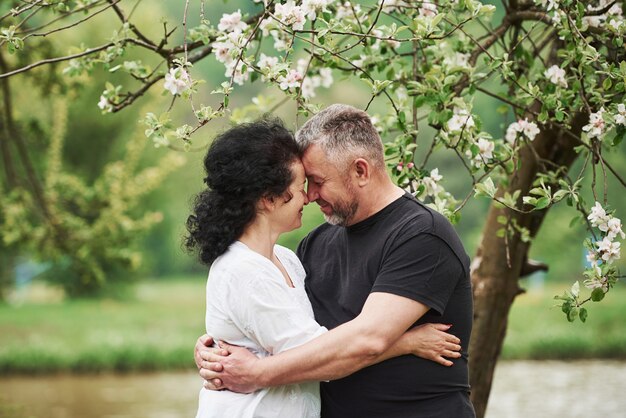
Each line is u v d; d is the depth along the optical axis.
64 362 15.74
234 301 2.97
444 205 3.61
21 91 17.44
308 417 3.07
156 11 22.17
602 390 12.93
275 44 3.82
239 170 2.98
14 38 3.58
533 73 4.30
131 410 12.16
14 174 9.08
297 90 3.46
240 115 4.38
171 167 15.62
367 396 3.09
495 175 4.24
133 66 3.99
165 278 38.56
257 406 2.97
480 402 4.68
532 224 4.60
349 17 3.92
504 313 4.67
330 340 2.88
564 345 16.56
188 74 3.28
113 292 26.56
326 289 3.26
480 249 4.67
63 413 12.01
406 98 3.99
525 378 14.12
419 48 4.05
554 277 32.06
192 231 3.08
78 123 23.73
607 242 3.24
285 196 3.04
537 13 4.02
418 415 3.05
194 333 18.55
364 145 3.09
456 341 3.06
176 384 14.39
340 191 3.08
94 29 21.31
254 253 3.00
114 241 9.55
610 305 21.05
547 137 4.37
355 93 29.34
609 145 3.83
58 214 9.40
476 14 3.52
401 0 3.93
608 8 3.61
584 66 3.62
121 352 15.86
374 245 3.11
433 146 3.86
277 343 2.93
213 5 30.83
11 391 13.79
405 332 3.05
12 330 19.33
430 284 2.98
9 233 9.14
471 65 4.17
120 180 10.67
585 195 24.55
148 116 3.34
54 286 26.00
